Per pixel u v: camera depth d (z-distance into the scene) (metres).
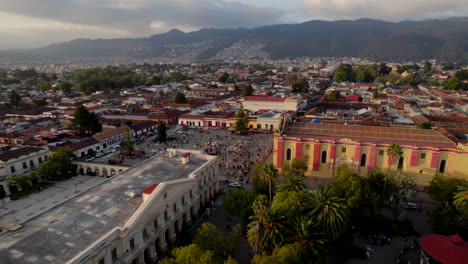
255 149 146.62
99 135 150.62
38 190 102.94
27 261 46.25
